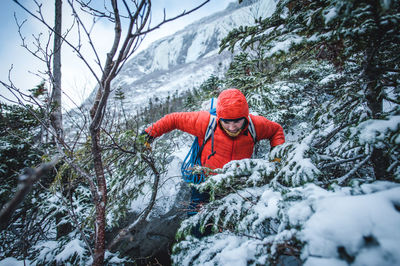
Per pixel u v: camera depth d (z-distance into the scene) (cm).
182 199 244
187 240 125
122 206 184
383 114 86
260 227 96
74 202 265
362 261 46
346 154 125
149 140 172
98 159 122
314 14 87
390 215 50
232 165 126
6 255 237
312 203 67
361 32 74
